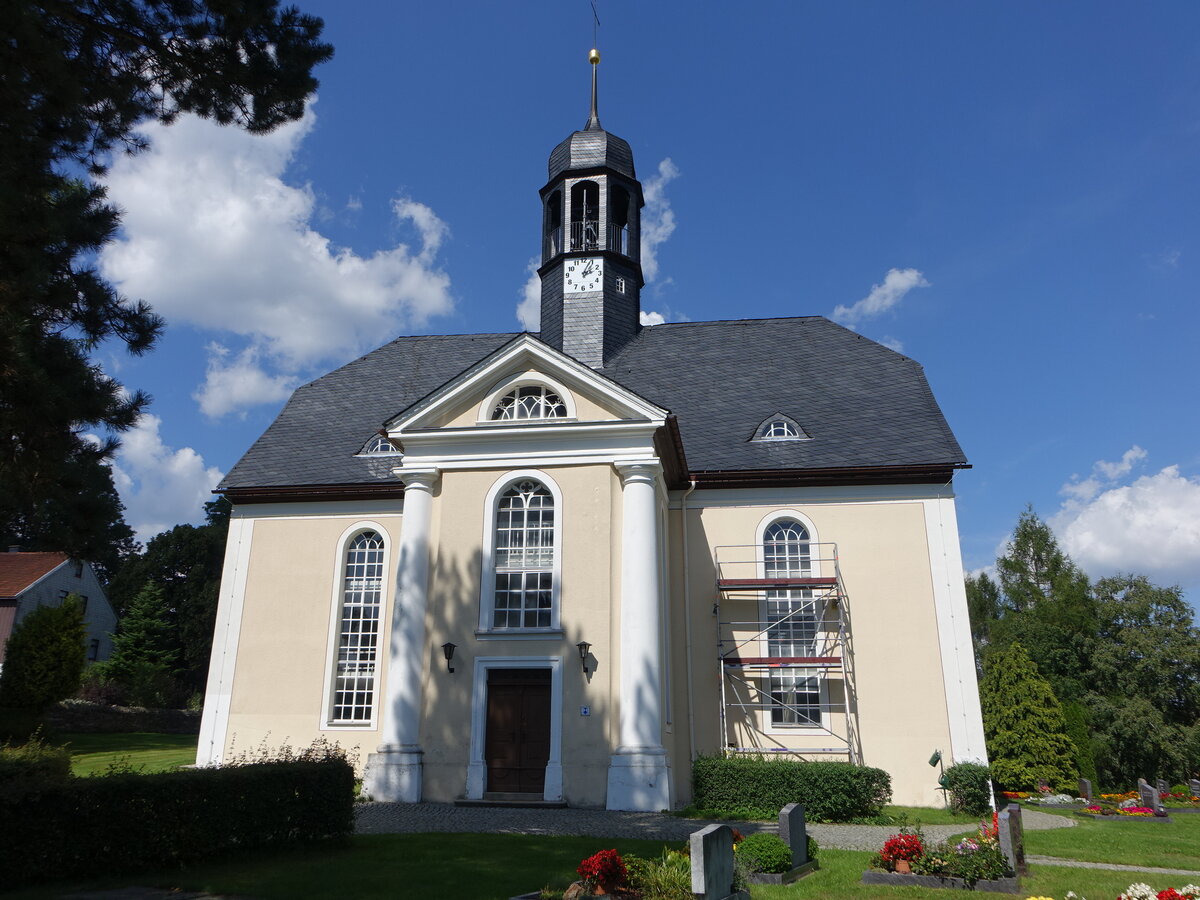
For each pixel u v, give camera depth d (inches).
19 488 442.3
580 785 765.9
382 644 1003.9
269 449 1137.4
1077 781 1299.2
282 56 532.7
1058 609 2161.7
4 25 427.8
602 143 1225.4
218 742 989.2
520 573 847.7
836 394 1090.7
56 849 442.6
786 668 940.0
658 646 802.2
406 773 787.4
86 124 502.9
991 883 470.0
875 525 962.1
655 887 396.2
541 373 890.1
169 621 2610.7
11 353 433.4
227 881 443.8
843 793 758.5
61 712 1397.6
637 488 841.5
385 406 1183.6
